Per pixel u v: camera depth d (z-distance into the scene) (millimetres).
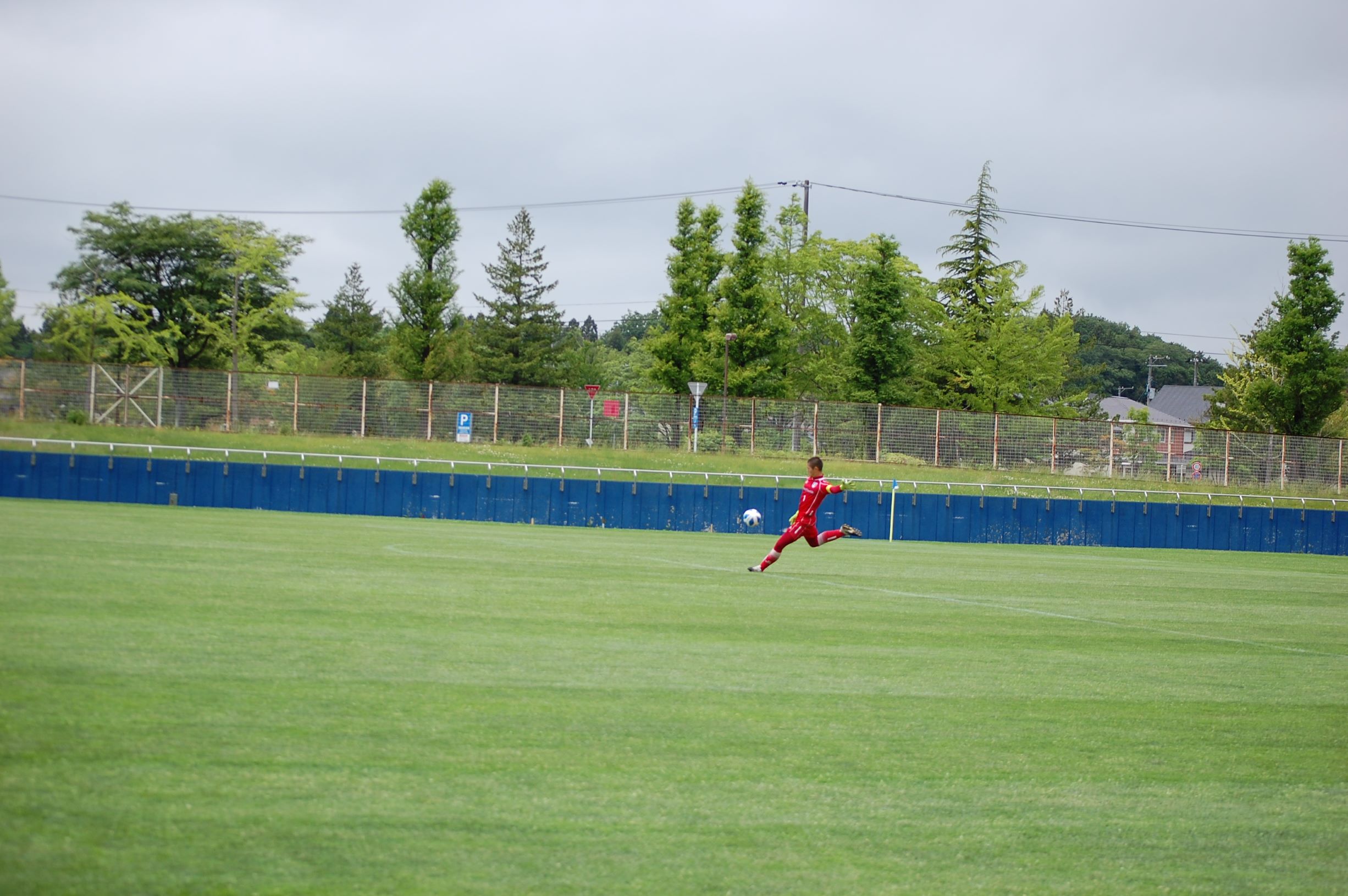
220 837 11820
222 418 100500
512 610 28406
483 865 11688
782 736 17281
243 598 27219
